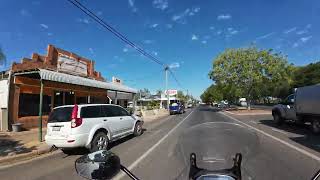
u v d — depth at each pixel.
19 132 16.30
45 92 19.70
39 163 9.23
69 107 10.71
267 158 8.30
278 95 82.25
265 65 39.44
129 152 10.38
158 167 7.75
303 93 15.12
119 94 32.22
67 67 22.80
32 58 19.28
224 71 42.12
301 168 7.19
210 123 2.68
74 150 11.60
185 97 118.19
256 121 22.50
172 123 23.64
